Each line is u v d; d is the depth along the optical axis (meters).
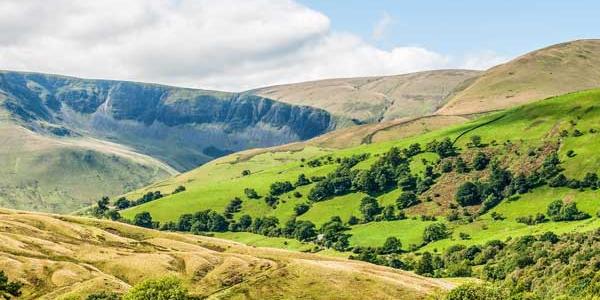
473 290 133.62
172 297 129.12
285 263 172.12
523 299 135.00
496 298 132.62
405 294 154.12
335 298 151.12
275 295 153.25
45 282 154.38
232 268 172.00
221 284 164.38
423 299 152.00
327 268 166.25
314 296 152.00
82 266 165.88
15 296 145.88
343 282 158.50
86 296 145.38
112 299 141.62
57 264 164.62
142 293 129.12
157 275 167.50
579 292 165.25
